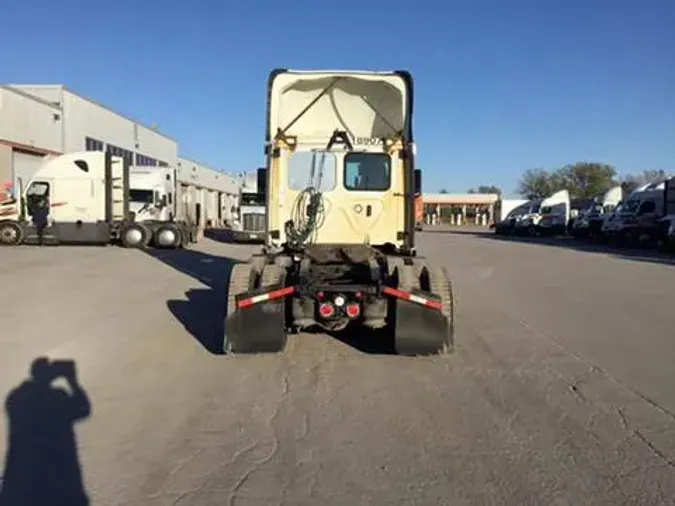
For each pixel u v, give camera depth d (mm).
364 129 10398
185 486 4418
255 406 6184
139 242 30828
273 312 8031
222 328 10023
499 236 54188
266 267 8539
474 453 4996
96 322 10508
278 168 9844
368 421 5746
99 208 30875
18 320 10633
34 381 7000
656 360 8016
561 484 4441
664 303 13008
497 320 10945
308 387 6828
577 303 13000
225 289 14961
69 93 40781
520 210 58625
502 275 18922
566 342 9102
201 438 5328
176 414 5938
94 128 44812
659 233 31875
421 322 7957
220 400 6371
